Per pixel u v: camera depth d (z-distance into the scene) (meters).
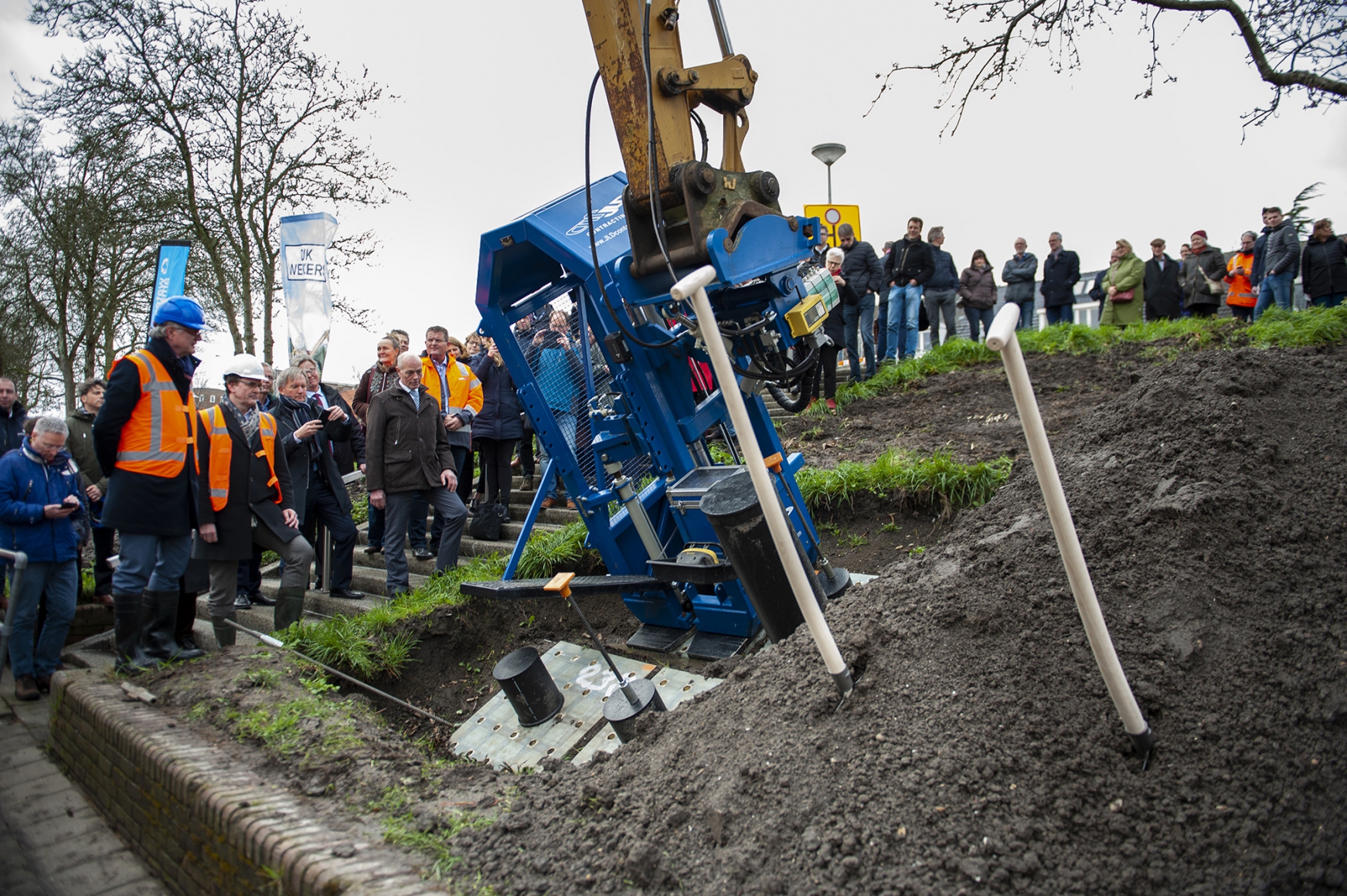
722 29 4.22
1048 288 11.05
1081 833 2.18
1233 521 3.04
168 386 4.82
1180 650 2.60
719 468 4.57
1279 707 2.36
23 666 5.76
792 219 4.44
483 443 8.00
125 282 16.09
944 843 2.21
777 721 2.86
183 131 13.94
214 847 3.10
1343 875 1.89
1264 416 3.71
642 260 4.12
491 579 5.72
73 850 3.94
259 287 14.70
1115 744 2.35
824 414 9.18
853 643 2.97
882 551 5.49
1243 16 4.44
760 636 4.95
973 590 3.09
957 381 9.37
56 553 5.77
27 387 19.12
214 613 5.41
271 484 5.66
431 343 7.89
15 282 17.03
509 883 2.55
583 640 5.77
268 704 4.21
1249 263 10.54
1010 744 2.43
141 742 3.81
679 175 3.84
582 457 5.44
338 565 7.04
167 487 4.83
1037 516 3.61
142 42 13.55
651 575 4.99
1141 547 3.04
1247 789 2.18
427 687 5.62
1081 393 7.95
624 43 3.89
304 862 2.56
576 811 2.91
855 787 2.44
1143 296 10.86
